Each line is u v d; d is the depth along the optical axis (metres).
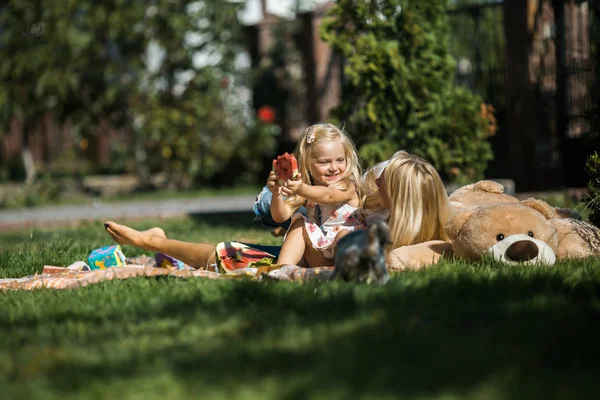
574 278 5.06
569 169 14.35
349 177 6.40
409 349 3.41
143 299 4.84
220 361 3.32
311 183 6.48
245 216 14.45
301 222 6.25
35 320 4.43
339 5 11.48
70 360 3.46
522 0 15.12
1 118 20.86
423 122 11.44
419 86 11.40
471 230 5.90
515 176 15.38
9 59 20.52
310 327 3.89
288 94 23.33
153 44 21.77
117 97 21.58
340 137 6.38
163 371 3.21
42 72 20.34
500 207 5.95
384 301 4.41
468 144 11.63
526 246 5.65
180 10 21.81
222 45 22.27
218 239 9.84
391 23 11.38
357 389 2.92
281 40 23.22
